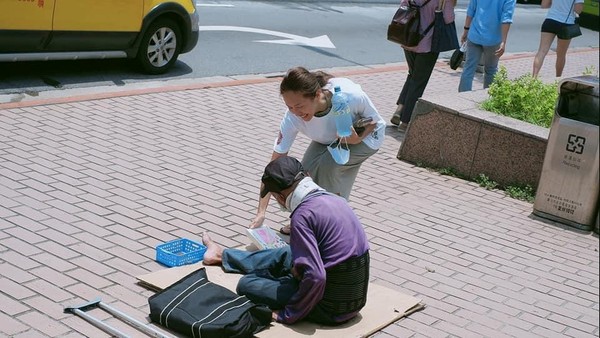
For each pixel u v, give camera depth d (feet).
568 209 24.66
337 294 16.11
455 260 21.31
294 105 17.69
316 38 52.31
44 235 19.57
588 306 19.52
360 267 16.16
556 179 24.70
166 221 21.43
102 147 26.61
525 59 56.44
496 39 35.12
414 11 31.53
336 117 19.17
